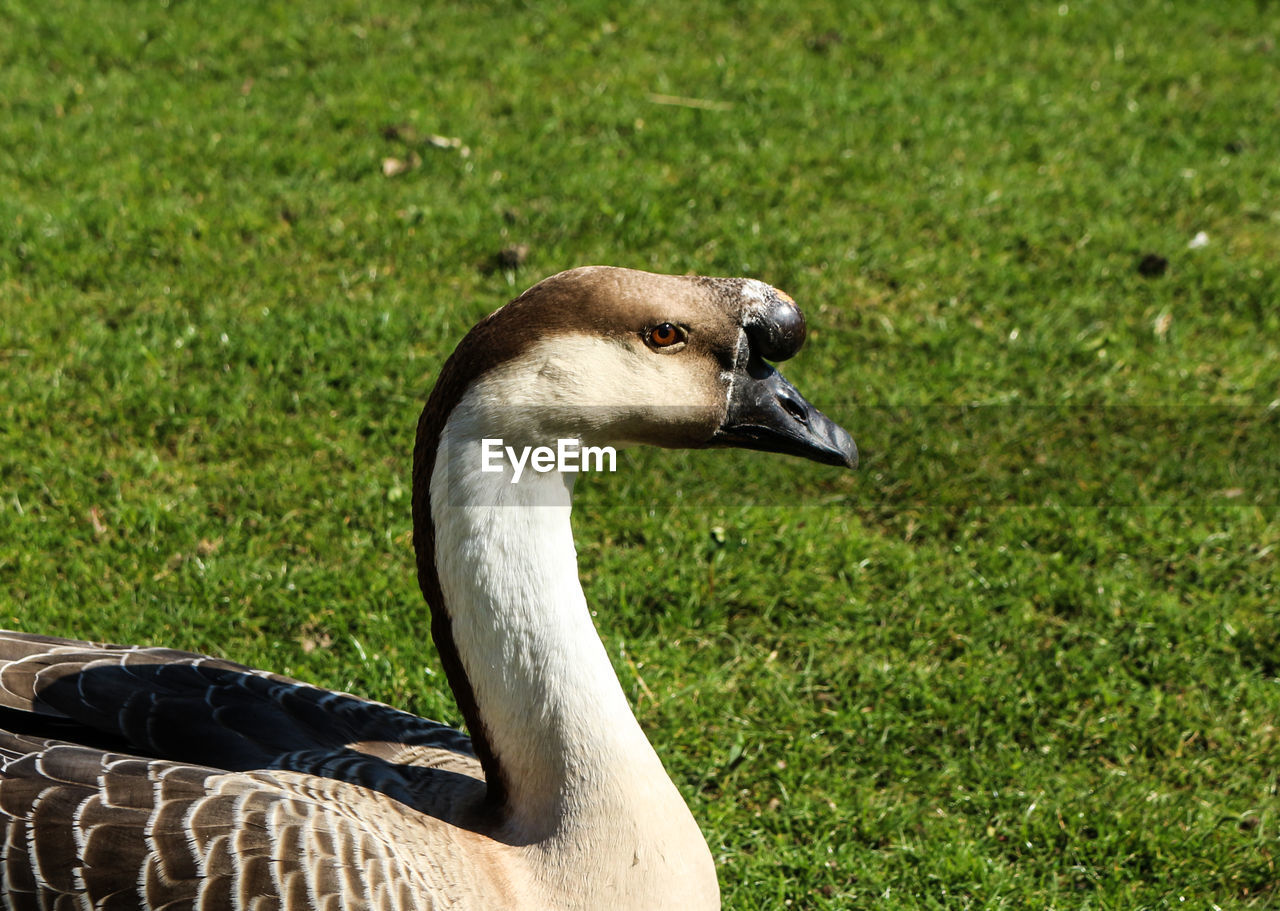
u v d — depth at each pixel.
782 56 8.86
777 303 2.86
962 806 4.05
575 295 2.71
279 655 4.34
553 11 9.30
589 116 7.93
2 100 7.68
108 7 8.94
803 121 7.98
